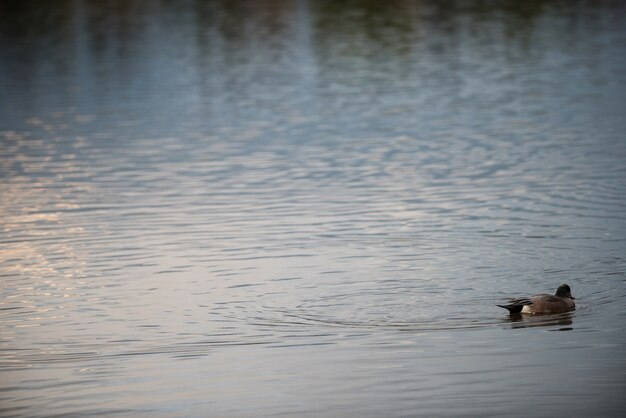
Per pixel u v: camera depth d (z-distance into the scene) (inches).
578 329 2896.2
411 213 4175.7
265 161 5251.0
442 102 6697.8
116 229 4069.9
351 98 6983.3
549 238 3757.4
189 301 3218.5
